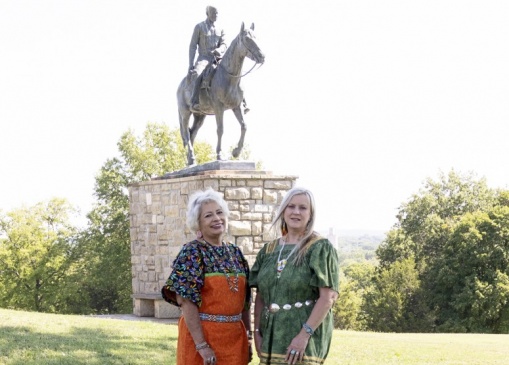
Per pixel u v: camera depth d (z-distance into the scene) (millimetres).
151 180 17141
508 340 14867
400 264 44969
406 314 42344
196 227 5250
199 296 5043
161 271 16688
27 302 44250
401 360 10422
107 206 38625
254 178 14805
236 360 5094
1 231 45188
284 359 4844
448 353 11375
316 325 4801
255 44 14359
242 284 5238
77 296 42531
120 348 10055
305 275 4891
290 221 5051
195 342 5012
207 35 15805
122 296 40062
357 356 10617
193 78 15625
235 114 15508
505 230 38219
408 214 53531
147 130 39312
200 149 40406
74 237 43844
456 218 52000
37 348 9625
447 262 40219
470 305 38188
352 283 63562
